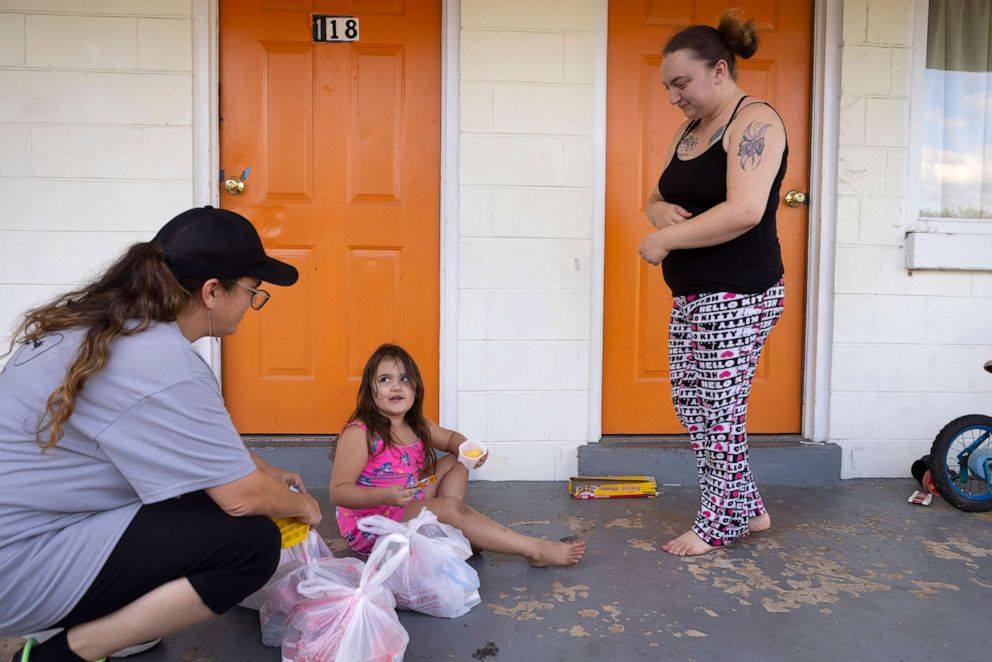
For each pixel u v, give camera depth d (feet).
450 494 9.02
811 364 12.44
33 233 11.27
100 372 5.12
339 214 12.16
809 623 7.41
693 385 9.16
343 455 8.59
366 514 8.66
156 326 5.35
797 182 12.57
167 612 5.49
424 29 12.07
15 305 11.30
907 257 12.23
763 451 12.07
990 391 12.48
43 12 11.12
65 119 11.23
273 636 6.83
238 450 5.58
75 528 5.32
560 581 8.32
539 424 12.05
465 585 7.55
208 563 5.54
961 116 12.64
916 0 12.10
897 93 12.15
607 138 12.28
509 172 11.80
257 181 12.06
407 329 12.28
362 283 12.23
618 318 12.44
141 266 5.40
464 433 11.98
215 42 11.73
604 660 6.70
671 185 8.96
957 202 12.64
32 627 5.37
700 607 7.73
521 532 9.82
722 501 9.02
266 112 12.02
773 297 8.73
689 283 8.77
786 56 12.44
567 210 11.91
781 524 10.24
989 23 12.57
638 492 11.27
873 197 12.20
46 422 5.10
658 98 12.28
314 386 12.25
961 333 12.40
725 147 8.37
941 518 10.52
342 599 6.29
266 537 5.81
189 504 5.70
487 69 11.70
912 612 7.67
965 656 6.85
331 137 12.10
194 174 11.55
